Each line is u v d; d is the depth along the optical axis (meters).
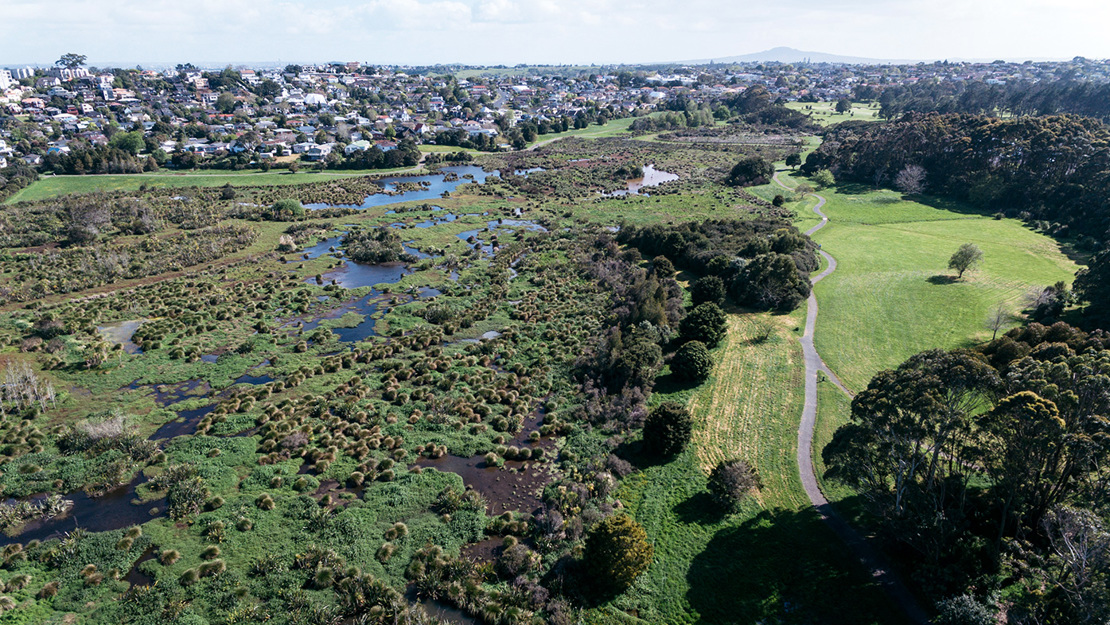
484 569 42.19
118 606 38.28
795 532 45.56
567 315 87.62
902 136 168.75
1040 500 39.69
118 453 52.97
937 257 109.44
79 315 81.50
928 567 38.56
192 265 105.19
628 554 39.84
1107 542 32.06
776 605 39.31
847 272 104.19
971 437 40.47
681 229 122.31
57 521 45.75
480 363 73.44
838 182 173.62
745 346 78.38
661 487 51.41
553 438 59.06
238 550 43.12
